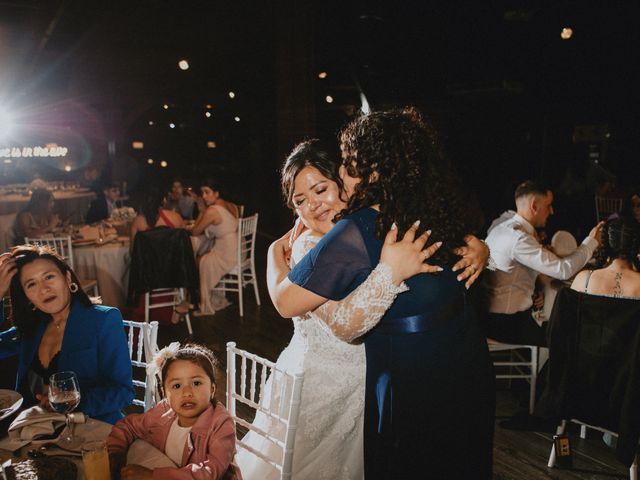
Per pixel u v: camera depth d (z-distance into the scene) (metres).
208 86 11.58
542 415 2.53
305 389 1.80
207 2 10.51
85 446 1.44
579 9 8.65
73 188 10.20
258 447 2.00
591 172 9.40
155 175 16.02
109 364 2.04
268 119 12.10
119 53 10.91
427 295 1.23
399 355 1.24
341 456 1.81
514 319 3.15
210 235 5.45
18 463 1.40
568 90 10.10
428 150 1.28
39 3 8.33
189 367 1.64
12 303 2.05
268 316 5.30
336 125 11.09
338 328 1.21
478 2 8.89
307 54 7.47
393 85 9.44
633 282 2.46
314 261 1.21
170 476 1.44
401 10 8.89
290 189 1.60
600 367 2.36
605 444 2.94
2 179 11.74
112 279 5.05
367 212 1.25
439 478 1.27
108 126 12.30
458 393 1.25
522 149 10.77
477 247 1.33
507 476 2.69
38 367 2.08
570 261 2.98
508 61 9.66
